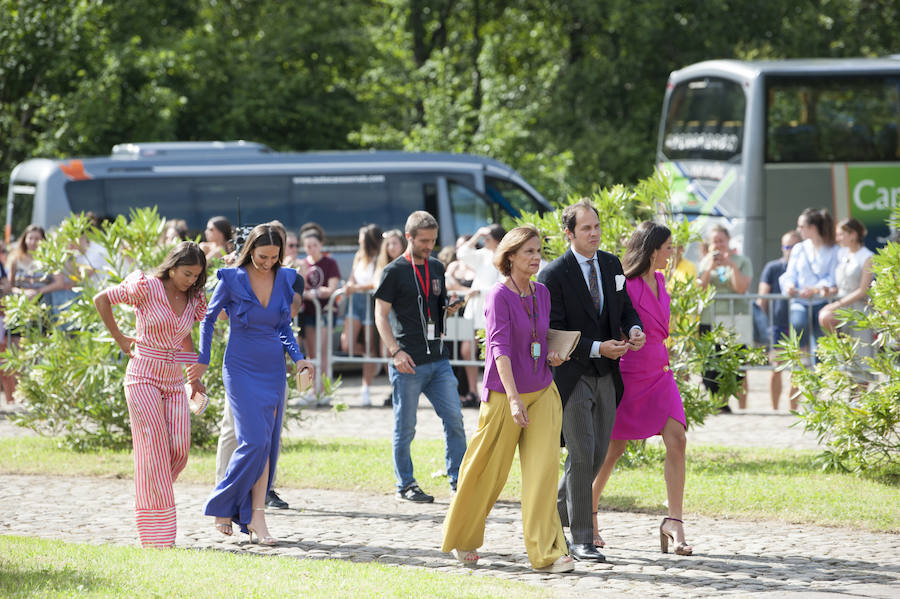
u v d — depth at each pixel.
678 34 67.00
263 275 16.52
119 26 64.50
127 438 24.73
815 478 20.31
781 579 14.46
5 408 32.16
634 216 23.23
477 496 14.98
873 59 42.84
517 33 75.44
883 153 41.94
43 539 15.29
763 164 42.06
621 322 15.38
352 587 12.80
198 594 12.10
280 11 68.75
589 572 14.80
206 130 65.06
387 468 21.58
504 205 45.25
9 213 45.88
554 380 15.33
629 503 18.77
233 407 16.34
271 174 44.12
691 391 22.50
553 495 14.73
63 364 24.34
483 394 14.92
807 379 21.28
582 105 67.81
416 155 44.91
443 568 15.06
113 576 12.70
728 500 18.41
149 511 15.91
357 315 34.06
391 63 68.12
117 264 24.55
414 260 19.58
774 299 30.09
